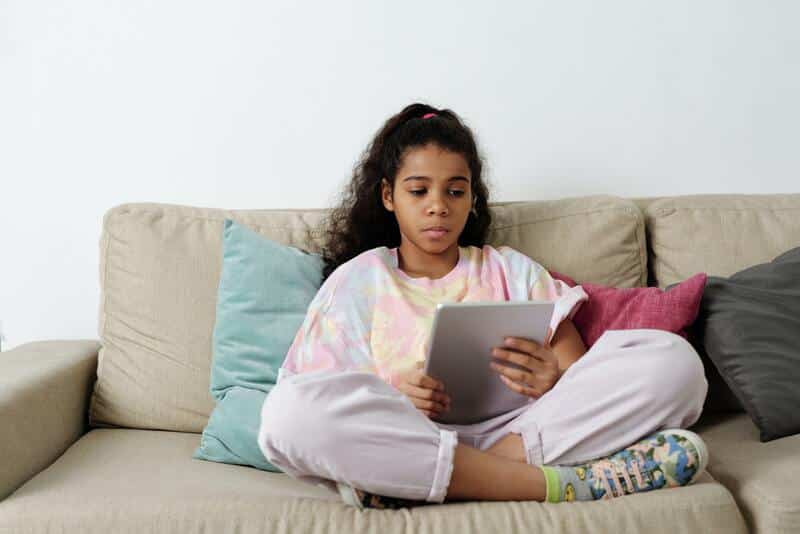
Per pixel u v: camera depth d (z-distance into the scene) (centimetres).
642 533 93
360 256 136
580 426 104
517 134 172
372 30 170
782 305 129
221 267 143
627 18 171
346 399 97
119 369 139
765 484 99
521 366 112
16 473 110
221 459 120
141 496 100
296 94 171
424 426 98
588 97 172
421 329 125
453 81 171
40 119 171
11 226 173
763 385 121
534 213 150
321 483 101
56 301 174
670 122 173
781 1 172
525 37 171
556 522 93
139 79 171
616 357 105
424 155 133
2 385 116
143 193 173
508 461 100
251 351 131
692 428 132
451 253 140
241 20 170
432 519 94
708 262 145
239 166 173
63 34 170
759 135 174
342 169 172
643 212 154
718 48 172
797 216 148
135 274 142
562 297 129
